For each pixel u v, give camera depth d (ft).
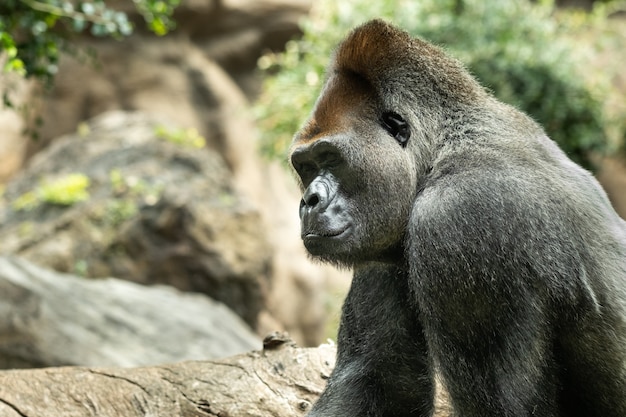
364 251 23.15
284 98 66.13
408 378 24.31
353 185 22.93
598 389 22.06
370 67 23.40
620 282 21.93
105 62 91.50
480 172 21.53
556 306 21.08
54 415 26.89
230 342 57.21
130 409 27.27
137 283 67.31
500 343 20.77
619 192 88.48
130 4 91.35
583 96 66.49
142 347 53.11
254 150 93.86
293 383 27.61
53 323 51.26
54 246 67.15
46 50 42.39
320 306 86.28
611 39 79.61
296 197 95.71
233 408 26.89
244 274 69.56
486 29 65.57
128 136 77.41
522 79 64.90
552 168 22.44
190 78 93.56
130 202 69.67
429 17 65.98
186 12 93.66
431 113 23.21
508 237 20.76
